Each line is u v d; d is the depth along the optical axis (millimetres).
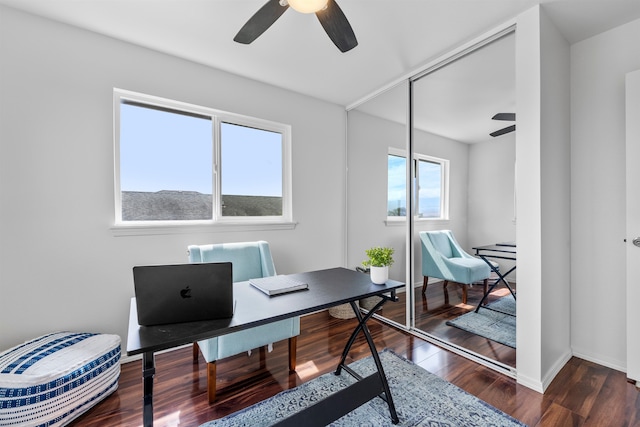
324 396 1675
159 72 2223
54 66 1849
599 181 2016
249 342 1746
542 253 1700
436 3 1689
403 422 1461
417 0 1661
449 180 2504
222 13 1783
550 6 1708
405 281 2756
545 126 1749
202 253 2107
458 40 2068
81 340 1686
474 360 2064
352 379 1844
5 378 1297
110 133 2033
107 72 2021
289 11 1751
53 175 1846
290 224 2906
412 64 2416
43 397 1317
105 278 2018
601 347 2010
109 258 2029
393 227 2945
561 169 1975
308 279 1722
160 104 2307
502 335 2156
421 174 2688
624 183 1917
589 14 1786
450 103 2445
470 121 2334
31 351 1518
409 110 2621
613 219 1963
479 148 2305
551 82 1834
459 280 2469
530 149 1726
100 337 1749
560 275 1956
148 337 937
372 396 1475
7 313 1721
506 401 1608
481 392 1696
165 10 1754
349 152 3373
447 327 2504
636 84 1749
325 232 3197
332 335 2539
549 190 1796
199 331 986
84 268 1945
